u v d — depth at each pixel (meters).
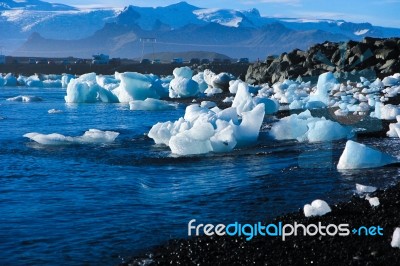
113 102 42.22
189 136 16.38
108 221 9.84
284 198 10.80
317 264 7.21
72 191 12.34
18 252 8.37
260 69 49.19
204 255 7.87
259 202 10.64
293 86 34.91
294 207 10.11
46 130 24.59
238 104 24.16
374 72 36.38
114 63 121.38
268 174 13.05
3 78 77.62
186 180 13.05
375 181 11.62
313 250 7.72
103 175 14.00
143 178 13.49
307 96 30.97
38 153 17.39
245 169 13.89
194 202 10.93
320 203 9.36
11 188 12.71
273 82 45.19
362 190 10.90
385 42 42.31
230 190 11.76
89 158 16.36
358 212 9.27
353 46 42.44
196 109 19.61
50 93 58.44
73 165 15.37
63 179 13.64
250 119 17.41
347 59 41.25
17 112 33.44
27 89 68.06
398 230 7.67
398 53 41.31
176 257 7.88
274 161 14.71
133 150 17.50
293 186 11.71
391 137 17.38
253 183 12.27
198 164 14.90
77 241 8.79
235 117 18.25
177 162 15.30
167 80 60.72
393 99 27.52
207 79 47.22
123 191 12.20
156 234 8.98
